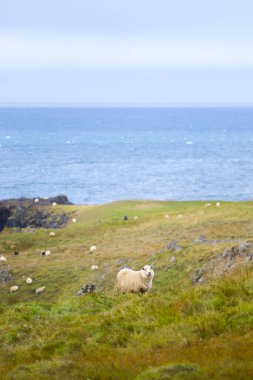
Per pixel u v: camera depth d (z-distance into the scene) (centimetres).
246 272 2059
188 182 18900
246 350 1330
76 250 6638
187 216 7644
